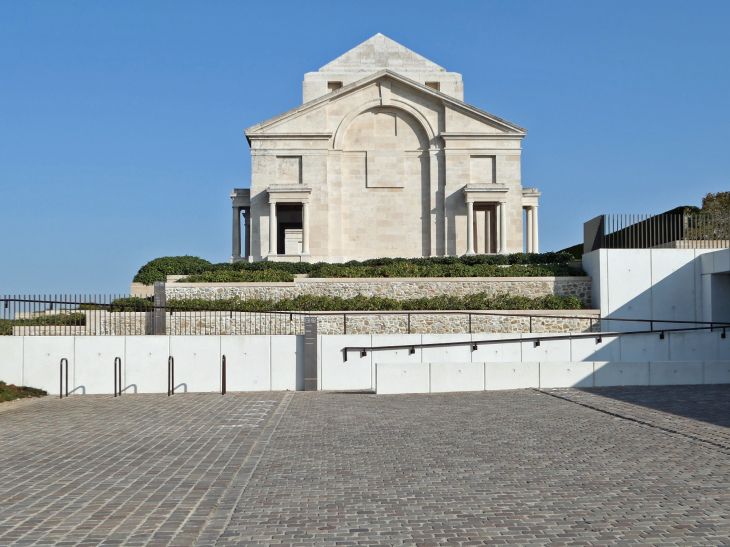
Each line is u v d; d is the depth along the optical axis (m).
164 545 5.88
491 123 40.50
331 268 28.55
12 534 6.20
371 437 11.02
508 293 25.08
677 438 10.07
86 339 18.69
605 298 23.66
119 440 11.20
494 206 42.22
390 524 6.35
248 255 44.25
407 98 40.81
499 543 5.74
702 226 24.42
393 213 40.78
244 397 17.28
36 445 10.81
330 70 48.22
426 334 19.55
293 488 7.82
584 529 6.05
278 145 40.12
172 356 18.83
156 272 29.44
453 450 9.79
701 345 19.86
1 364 18.48
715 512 6.47
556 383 17.02
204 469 8.92
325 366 18.98
